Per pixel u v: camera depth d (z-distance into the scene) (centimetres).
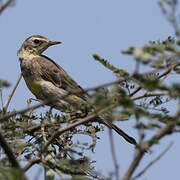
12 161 911
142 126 743
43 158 1057
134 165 684
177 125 719
